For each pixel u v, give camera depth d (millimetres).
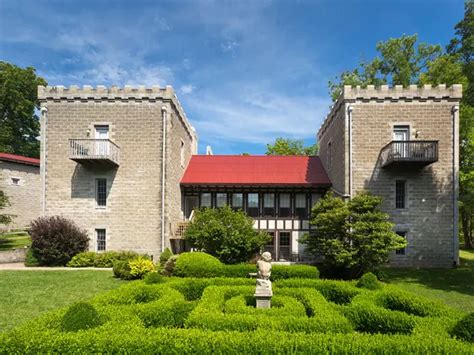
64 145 17125
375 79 26406
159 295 7812
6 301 9141
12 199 27016
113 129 17062
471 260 18125
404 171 16391
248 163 22156
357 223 12828
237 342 4402
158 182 16812
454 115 16344
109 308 6035
